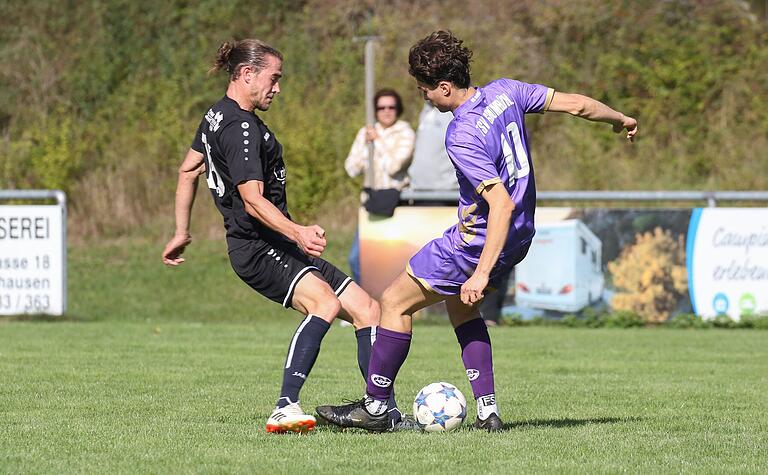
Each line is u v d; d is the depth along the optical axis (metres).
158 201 65.00
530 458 17.16
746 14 79.19
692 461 17.11
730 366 31.67
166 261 21.83
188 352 33.97
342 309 20.75
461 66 18.48
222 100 19.98
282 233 18.94
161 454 17.36
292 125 66.50
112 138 70.00
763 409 23.30
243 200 19.23
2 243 43.25
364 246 41.78
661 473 16.12
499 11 79.06
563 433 19.69
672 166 68.50
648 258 42.66
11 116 73.50
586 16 77.19
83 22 79.44
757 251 42.84
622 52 75.75
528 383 27.72
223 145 19.48
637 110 73.25
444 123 41.75
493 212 17.84
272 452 17.53
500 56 75.44
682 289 42.75
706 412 22.84
